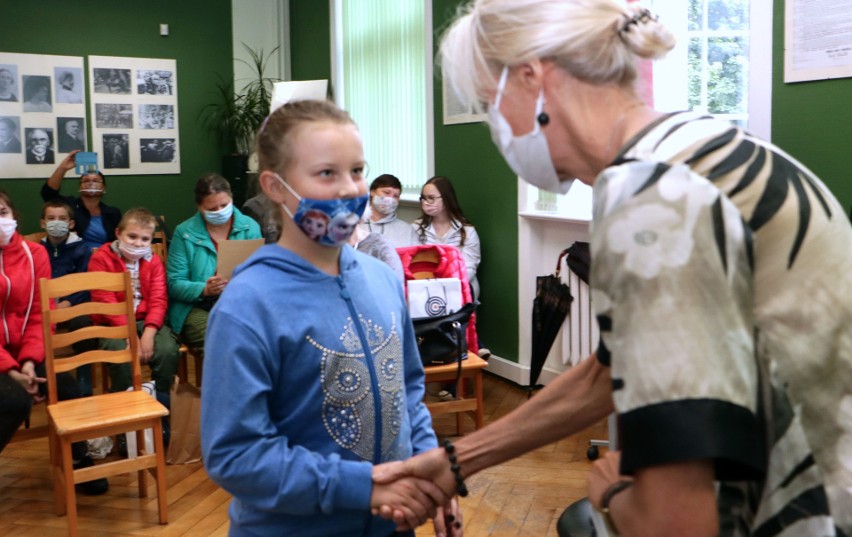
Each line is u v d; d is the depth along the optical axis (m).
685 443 0.73
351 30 6.89
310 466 1.23
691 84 3.81
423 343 3.60
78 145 7.40
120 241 4.08
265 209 1.44
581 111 0.94
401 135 6.21
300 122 1.32
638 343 0.77
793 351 0.82
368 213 4.78
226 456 1.22
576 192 4.43
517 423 1.15
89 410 3.09
